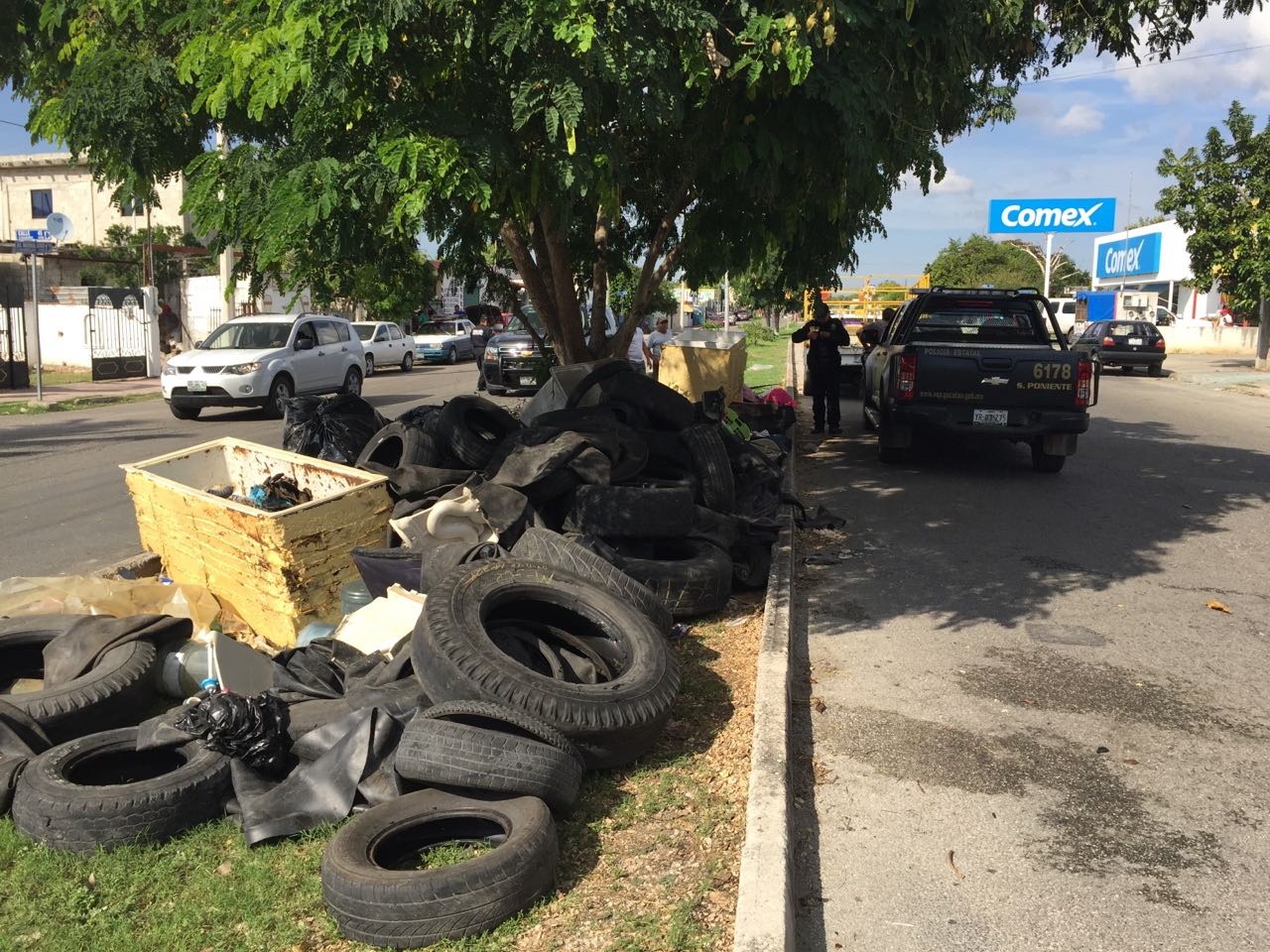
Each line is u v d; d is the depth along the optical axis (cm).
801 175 660
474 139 496
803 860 378
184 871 357
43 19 701
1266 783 434
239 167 560
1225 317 4216
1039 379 1066
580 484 654
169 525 659
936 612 655
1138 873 368
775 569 696
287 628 573
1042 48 908
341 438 820
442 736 361
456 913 312
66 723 442
